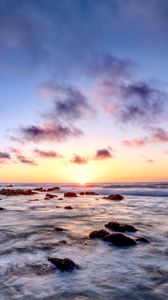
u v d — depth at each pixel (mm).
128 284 6668
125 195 41188
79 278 7027
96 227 14281
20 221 16656
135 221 16453
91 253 9281
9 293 6098
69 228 14047
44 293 6117
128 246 10164
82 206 25906
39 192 55312
